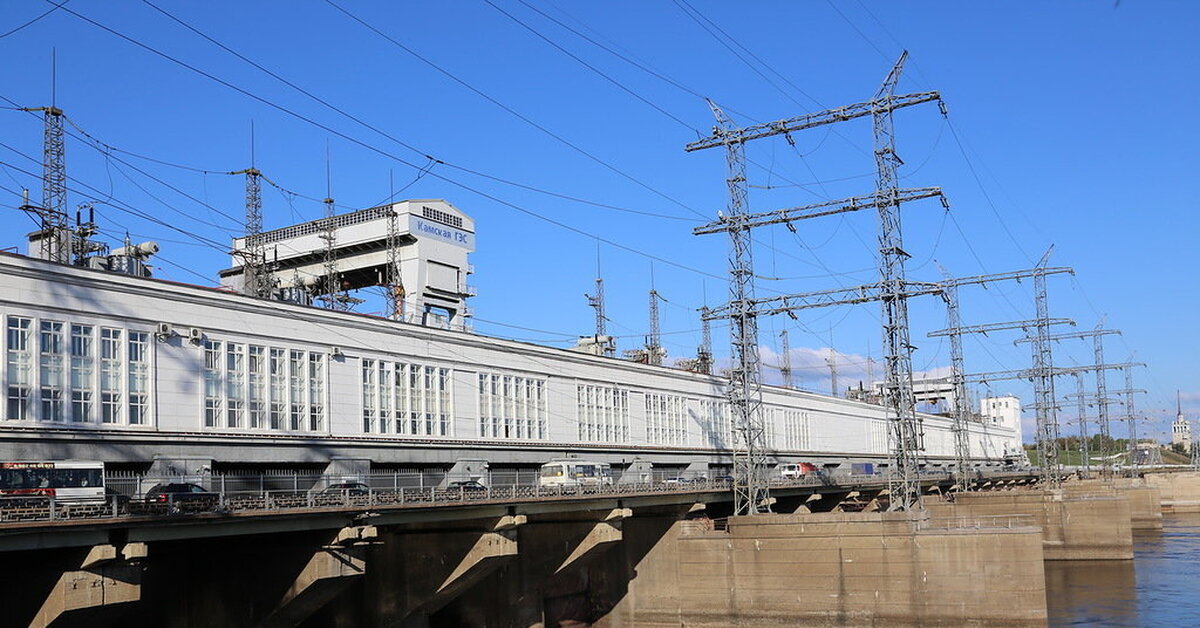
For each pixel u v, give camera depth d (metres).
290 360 62.00
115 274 52.25
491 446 77.25
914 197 82.00
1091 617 85.06
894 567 73.12
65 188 67.00
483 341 78.81
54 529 36.56
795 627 75.69
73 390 49.59
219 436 56.16
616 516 72.12
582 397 90.62
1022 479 192.62
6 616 41.47
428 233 87.56
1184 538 155.25
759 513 84.06
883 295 82.94
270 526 45.53
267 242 91.88
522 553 75.19
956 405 153.25
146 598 55.19
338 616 64.06
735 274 88.75
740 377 90.69
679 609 80.00
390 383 69.38
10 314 47.28
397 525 58.25
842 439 147.38
